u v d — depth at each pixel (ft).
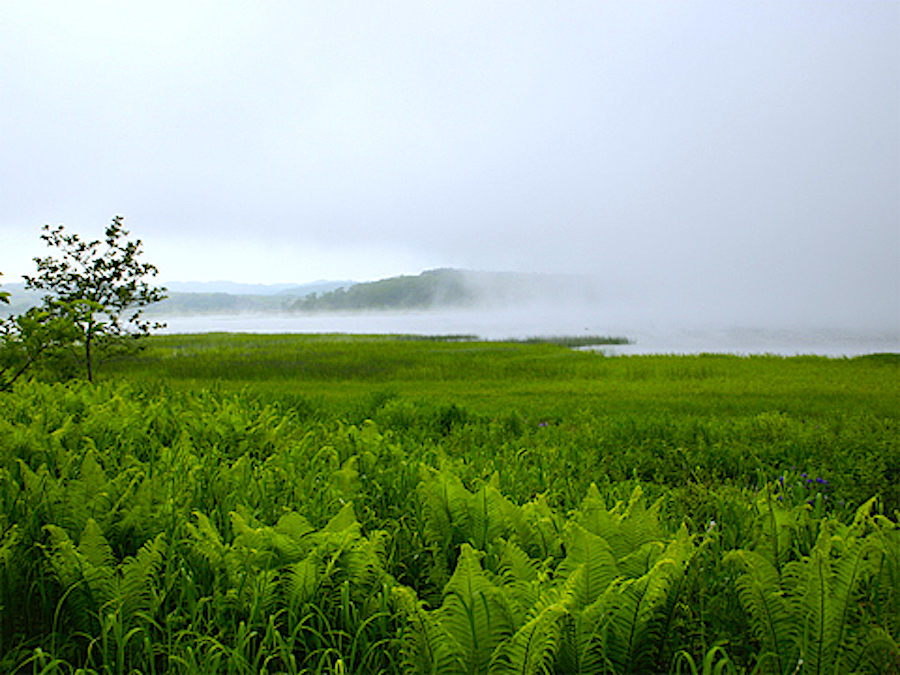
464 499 11.61
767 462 22.18
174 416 22.31
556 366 84.02
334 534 9.89
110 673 8.08
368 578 9.78
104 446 18.20
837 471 20.02
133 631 8.29
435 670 7.42
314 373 79.10
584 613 7.69
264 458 19.71
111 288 39.19
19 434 16.69
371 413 32.96
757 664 7.86
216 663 7.75
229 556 9.55
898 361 89.76
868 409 39.24
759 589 8.25
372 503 14.89
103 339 38.65
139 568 9.25
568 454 22.45
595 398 48.06
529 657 6.95
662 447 24.43
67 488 12.30
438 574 10.55
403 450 21.07
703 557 10.55
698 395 49.80
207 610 9.34
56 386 27.12
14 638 9.30
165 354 114.32
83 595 9.21
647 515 10.18
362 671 8.48
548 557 10.27
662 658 8.68
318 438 22.70
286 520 10.51
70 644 9.02
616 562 9.26
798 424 27.84
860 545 8.18
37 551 11.05
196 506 13.25
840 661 7.85
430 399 45.11
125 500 12.03
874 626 8.00
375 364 90.68
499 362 92.58
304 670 7.97
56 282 38.06
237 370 81.97
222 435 20.42
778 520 10.68
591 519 10.28
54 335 18.04
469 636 7.55
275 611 9.30
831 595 7.89
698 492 16.76
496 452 23.53
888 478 20.65
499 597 7.75
